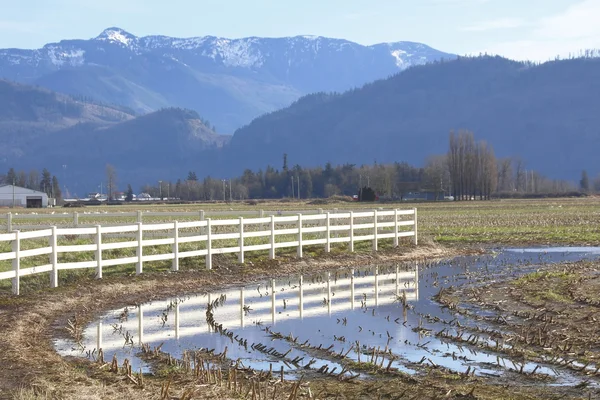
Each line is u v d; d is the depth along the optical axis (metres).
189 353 20.25
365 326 24.02
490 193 185.75
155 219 71.81
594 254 48.72
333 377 17.72
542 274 36.22
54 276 30.12
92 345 21.39
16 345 20.86
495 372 18.12
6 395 15.55
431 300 29.47
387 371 18.12
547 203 143.12
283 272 38.38
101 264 32.16
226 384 16.78
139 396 15.66
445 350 20.52
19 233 27.98
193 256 38.62
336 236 50.06
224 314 26.44
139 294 30.89
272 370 18.42
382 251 46.84
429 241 52.53
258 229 50.88
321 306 28.11
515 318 25.06
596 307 26.78
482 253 50.12
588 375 17.78
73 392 15.91
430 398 15.99
